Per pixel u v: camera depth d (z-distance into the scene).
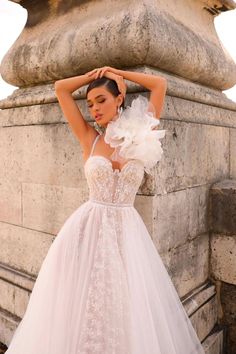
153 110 2.08
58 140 2.91
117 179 2.01
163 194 2.46
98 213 2.01
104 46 2.50
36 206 3.14
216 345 3.04
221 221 3.12
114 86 2.04
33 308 2.09
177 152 2.63
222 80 3.30
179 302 2.23
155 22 2.38
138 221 2.09
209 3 3.26
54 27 3.06
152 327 1.87
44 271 2.11
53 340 1.91
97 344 1.78
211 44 3.20
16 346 2.16
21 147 3.26
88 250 1.97
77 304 1.90
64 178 2.88
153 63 2.45
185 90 2.64
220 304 3.20
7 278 3.38
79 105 2.70
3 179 3.48
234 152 3.69
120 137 1.91
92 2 2.81
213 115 3.22
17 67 3.22
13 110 3.33
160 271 2.12
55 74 2.95
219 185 3.18
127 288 1.87
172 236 2.61
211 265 3.22
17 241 3.37
